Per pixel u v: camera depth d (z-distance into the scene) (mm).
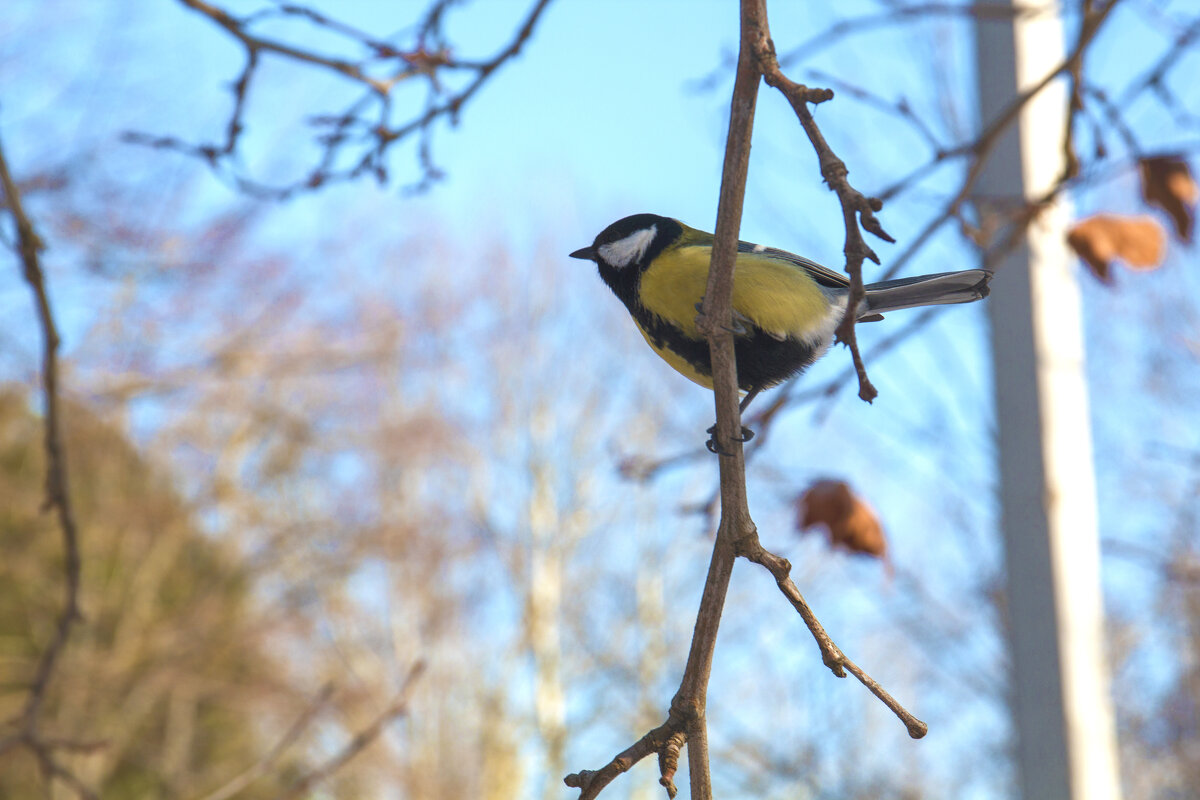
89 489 14469
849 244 2250
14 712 14734
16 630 15648
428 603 19375
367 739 4980
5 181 4410
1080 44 4355
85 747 4578
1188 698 14242
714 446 4402
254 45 4707
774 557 2809
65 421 13172
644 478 5520
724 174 2805
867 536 4449
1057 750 5422
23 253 4426
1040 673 5520
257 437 15430
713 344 2916
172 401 13562
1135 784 14820
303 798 15898
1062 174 4738
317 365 13953
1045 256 5703
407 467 17344
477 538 20047
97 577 15430
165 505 14641
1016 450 5699
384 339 15031
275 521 16266
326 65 4789
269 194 5008
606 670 23203
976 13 4871
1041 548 5582
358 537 16625
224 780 16469
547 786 21891
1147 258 4750
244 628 15516
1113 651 13820
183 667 15352
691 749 2814
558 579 23328
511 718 22109
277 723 16469
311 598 16734
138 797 16344
